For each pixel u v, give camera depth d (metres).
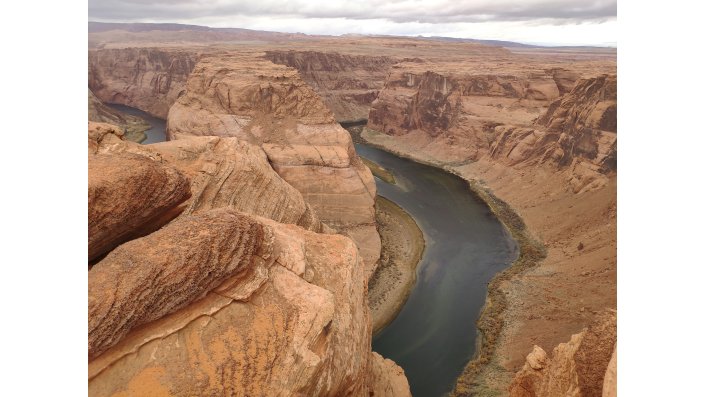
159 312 10.62
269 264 13.64
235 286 12.25
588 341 15.12
